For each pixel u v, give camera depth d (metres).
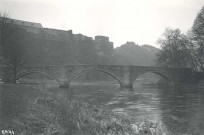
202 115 32.28
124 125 23.64
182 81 105.56
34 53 151.12
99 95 61.22
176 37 107.56
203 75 102.56
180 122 27.52
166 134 21.91
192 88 83.12
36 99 27.25
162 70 101.62
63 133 17.66
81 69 90.69
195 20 102.19
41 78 126.44
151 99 52.44
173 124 26.36
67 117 21.47
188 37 106.56
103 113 29.56
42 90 41.69
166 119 29.53
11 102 24.02
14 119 17.75
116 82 141.25
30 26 175.38
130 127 23.34
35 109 22.30
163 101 48.66
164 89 81.75
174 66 106.88
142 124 25.31
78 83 134.00
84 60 183.75
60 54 172.25
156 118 30.28
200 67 105.25
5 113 19.17
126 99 52.59
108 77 156.25
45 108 23.81
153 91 74.06
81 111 26.20
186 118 30.17
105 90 79.44
